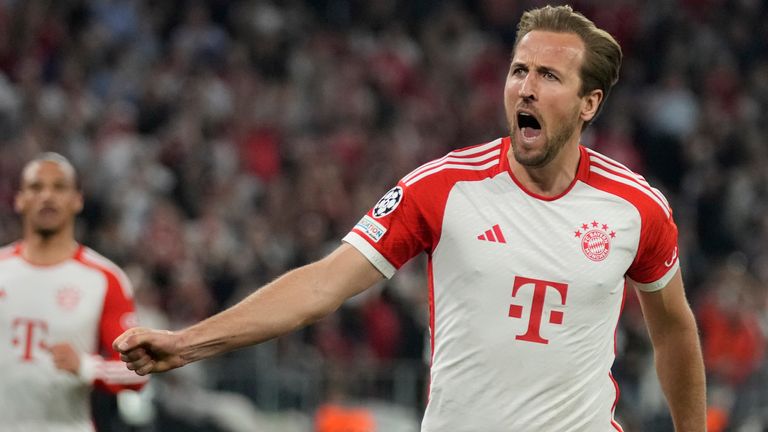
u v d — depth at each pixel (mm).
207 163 52312
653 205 14625
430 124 62344
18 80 54344
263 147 55750
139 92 55625
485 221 14250
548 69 14172
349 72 62375
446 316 14367
